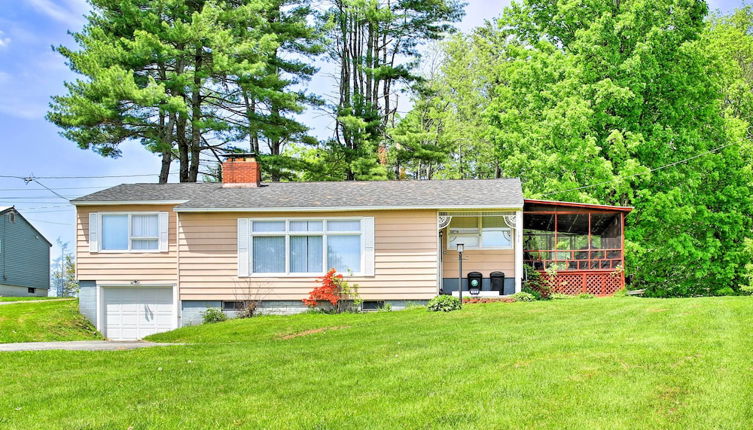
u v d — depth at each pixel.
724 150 31.48
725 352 10.81
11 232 44.56
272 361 12.01
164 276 24.92
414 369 10.73
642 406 8.30
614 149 28.97
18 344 16.27
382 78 41.91
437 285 23.14
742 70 41.97
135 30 30.84
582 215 26.48
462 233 24.78
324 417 8.38
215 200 24.39
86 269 25.23
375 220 23.47
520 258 23.39
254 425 8.18
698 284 33.22
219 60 31.47
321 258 23.58
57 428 8.25
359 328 16.98
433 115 43.94
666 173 29.33
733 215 31.06
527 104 32.84
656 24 29.55
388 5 41.94
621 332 13.17
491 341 13.04
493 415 8.15
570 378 9.62
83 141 32.00
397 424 7.99
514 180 26.28
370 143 39.59
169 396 9.64
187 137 37.69
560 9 31.78
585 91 29.33
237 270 23.75
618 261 25.89
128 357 13.03
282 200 24.08
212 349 14.02
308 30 38.31
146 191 26.12
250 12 33.94
